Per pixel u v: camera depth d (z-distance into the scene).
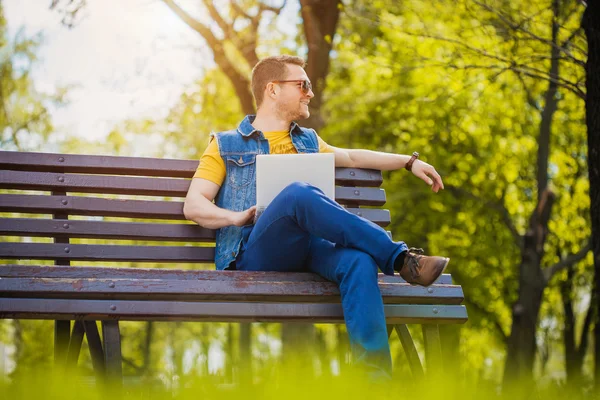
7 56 15.66
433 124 16.03
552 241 17.44
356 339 3.20
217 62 14.16
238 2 14.73
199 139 17.86
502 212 15.52
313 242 3.65
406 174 16.98
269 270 3.74
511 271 17.61
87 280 3.27
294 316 3.46
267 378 2.57
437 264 3.27
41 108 16.00
